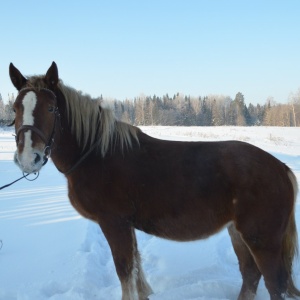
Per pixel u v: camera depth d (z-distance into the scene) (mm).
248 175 3000
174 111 69250
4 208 6805
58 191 8383
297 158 13859
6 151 17016
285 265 3131
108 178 3246
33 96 3088
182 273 4098
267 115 62219
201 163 3141
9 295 3625
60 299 3473
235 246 3525
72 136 3416
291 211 3146
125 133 3361
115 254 3297
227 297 3578
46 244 4941
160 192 3170
